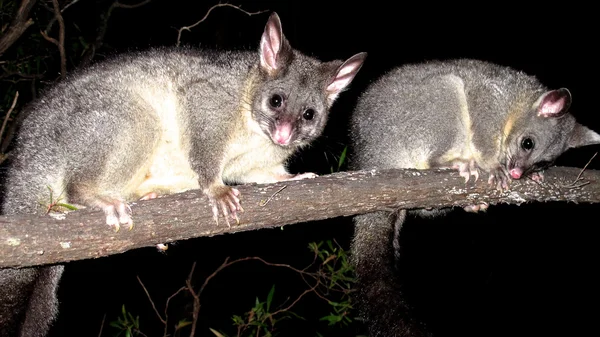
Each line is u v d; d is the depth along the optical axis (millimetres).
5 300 859
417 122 1036
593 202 955
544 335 1408
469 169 937
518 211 1431
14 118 1122
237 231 849
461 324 1404
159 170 950
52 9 1196
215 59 962
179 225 825
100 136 889
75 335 1259
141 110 915
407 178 898
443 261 1410
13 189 880
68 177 878
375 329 945
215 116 936
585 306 1420
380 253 1011
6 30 1153
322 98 1010
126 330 1089
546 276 1438
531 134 1075
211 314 1312
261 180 1018
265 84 971
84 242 790
